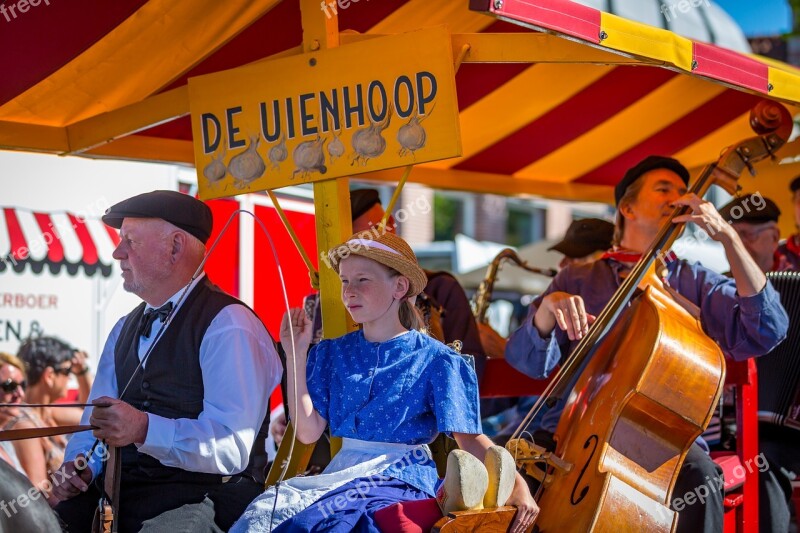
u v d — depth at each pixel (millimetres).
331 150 3422
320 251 3486
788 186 6512
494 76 5066
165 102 4047
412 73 3291
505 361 4641
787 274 4793
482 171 6156
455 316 4594
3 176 5211
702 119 5848
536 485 3621
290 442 3432
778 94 3672
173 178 5980
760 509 4430
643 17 4023
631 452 3307
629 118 5742
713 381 3385
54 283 5395
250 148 3559
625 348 3566
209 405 3348
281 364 3617
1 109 4195
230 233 5988
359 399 3107
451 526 2643
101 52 3885
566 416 3727
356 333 3275
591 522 3102
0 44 3734
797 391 4652
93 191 5594
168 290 3586
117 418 3055
